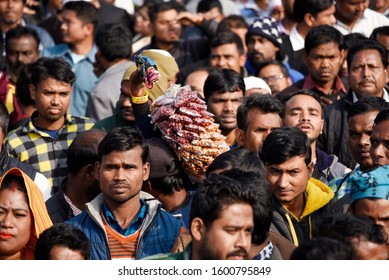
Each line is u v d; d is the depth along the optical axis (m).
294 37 13.11
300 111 9.29
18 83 10.54
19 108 10.59
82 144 8.29
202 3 15.02
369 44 10.30
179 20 13.56
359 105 8.95
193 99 8.32
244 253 6.46
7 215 7.37
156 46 13.66
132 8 16.19
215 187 6.48
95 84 11.70
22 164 9.00
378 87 10.28
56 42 14.33
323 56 10.99
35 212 7.43
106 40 12.04
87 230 7.65
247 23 14.84
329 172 9.23
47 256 6.99
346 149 9.98
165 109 8.31
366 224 6.55
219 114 9.54
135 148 7.68
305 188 7.87
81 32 13.35
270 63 11.83
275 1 15.55
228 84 9.52
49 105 9.80
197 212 6.48
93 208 7.68
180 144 8.20
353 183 7.45
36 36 12.55
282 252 7.21
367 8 13.54
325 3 12.98
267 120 8.55
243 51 12.35
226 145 8.27
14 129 10.27
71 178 8.35
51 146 9.82
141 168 7.73
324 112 10.17
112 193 7.62
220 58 12.14
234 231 6.45
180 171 8.27
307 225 7.88
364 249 6.48
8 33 12.52
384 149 8.27
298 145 7.75
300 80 11.29
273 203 7.38
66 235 7.02
